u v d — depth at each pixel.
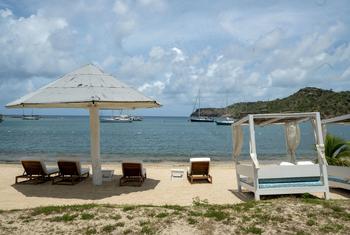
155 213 6.58
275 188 8.85
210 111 158.12
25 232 5.80
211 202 9.08
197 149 30.55
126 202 9.07
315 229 5.79
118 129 70.69
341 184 10.20
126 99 9.78
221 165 18.23
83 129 70.56
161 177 13.16
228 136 49.50
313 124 9.43
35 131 61.91
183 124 104.56
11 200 9.30
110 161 21.20
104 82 10.59
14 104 9.95
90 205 7.40
